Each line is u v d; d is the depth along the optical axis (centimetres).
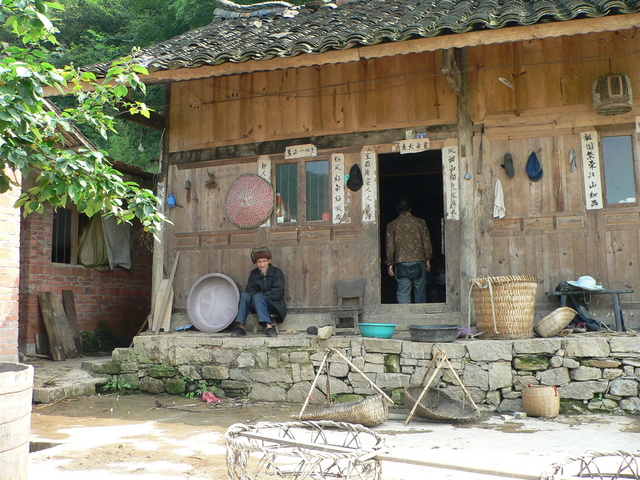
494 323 677
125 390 806
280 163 874
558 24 609
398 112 823
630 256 731
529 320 684
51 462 462
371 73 839
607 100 710
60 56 1923
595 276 738
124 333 1155
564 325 668
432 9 789
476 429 571
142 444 521
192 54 748
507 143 781
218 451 495
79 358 1005
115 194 411
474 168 786
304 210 853
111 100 458
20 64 351
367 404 567
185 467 447
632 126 743
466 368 667
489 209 779
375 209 823
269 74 888
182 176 922
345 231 833
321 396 720
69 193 379
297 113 870
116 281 1147
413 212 1338
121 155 1831
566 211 755
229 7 1058
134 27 2019
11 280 715
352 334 772
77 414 664
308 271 843
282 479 332
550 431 558
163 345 800
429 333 679
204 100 920
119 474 428
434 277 1146
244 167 890
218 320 863
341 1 1018
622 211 738
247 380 755
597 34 759
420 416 614
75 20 2173
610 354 639
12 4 359
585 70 761
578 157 757
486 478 412
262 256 812
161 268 912
